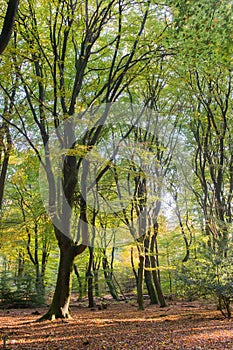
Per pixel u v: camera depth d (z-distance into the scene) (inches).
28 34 427.5
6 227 560.7
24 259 955.3
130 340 303.0
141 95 657.0
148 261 745.0
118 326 407.2
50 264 976.3
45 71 482.0
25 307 824.9
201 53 315.3
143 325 411.5
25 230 544.1
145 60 486.3
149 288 809.5
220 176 625.6
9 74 433.1
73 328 394.0
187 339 293.7
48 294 967.0
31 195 745.6
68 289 470.0
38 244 901.8
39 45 431.2
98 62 547.8
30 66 506.3
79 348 275.4
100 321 452.4
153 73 505.0
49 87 562.3
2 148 471.8
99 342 298.4
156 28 464.4
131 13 475.5
